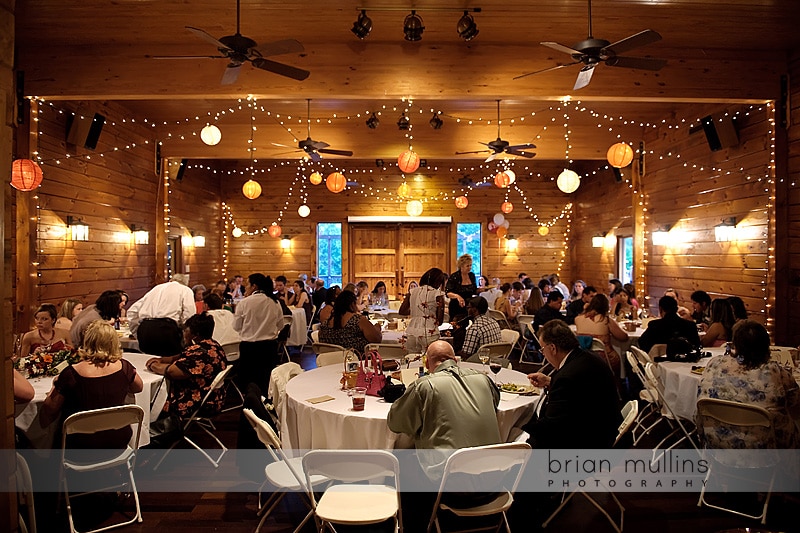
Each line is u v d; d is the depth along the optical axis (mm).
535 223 12398
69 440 3070
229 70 4496
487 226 12336
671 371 4102
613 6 4996
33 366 3744
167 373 4027
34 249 5656
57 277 6121
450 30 5551
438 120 8188
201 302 7531
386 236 12367
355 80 5863
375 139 8914
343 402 3148
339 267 12242
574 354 3102
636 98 6000
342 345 4879
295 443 3223
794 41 5762
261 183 12188
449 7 5023
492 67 5879
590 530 3139
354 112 8320
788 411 3168
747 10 5066
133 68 5855
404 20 5188
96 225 6961
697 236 7508
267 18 5270
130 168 7887
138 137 8156
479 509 2539
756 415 3014
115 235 7445
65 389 3207
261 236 12195
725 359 3352
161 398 4129
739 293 6586
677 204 8008
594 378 2994
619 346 6164
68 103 6367
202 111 8188
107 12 5137
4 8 1910
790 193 5949
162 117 8445
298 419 3131
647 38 3889
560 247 12438
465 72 5879
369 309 8250
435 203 12328
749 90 5996
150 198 8570
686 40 5754
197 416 4180
